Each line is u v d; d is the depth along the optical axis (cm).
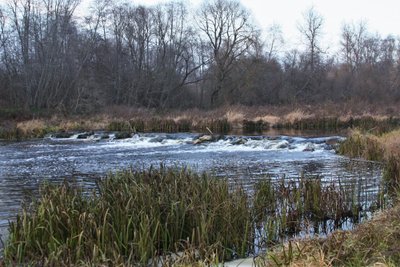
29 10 4412
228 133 3070
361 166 1461
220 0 5366
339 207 871
